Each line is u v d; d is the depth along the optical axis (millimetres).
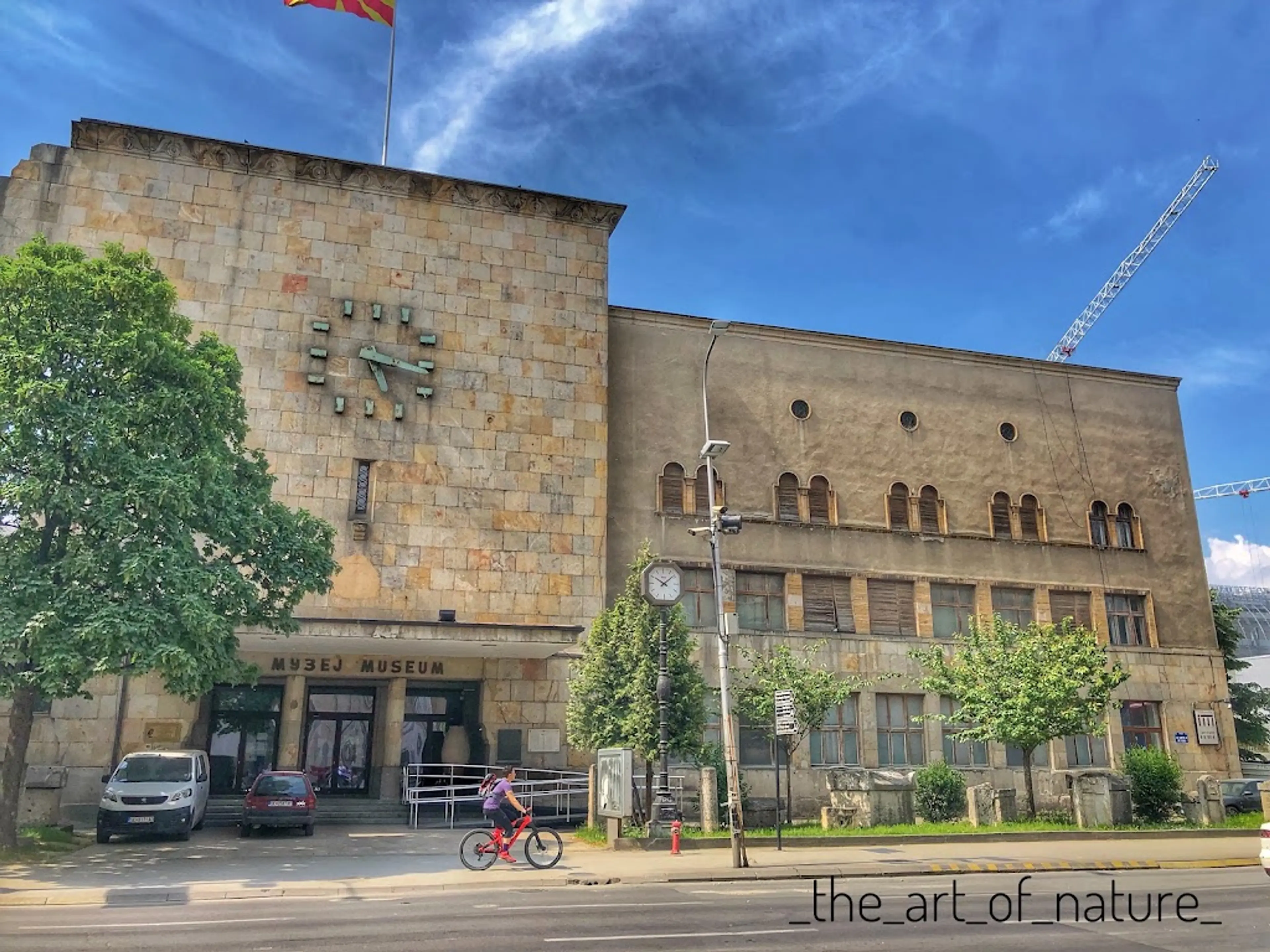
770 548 32562
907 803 26297
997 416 37062
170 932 11352
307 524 22734
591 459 31000
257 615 21188
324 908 13461
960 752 32625
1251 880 17359
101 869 17328
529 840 17969
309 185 30516
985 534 35438
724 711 19094
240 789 27578
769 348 34625
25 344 18562
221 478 20484
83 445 18344
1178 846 22750
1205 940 11164
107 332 19125
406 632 25562
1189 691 36281
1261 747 50469
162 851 20000
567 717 25781
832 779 27844
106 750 25812
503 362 30953
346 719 28969
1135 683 35594
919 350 36531
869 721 31844
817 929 11727
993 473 36344
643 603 24547
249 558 21641
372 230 30734
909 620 33688
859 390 35344
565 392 31297
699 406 33219
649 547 26812
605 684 24125
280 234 29875
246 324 28969
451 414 30078
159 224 29000
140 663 17516
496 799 17922
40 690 20953
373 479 28922
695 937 11000
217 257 29203
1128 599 37031
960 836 22906
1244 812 30453
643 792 25625
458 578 28953
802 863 18672
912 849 21500
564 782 26297
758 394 34031
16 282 18797
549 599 29562
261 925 11820
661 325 33594
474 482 29781
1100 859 19891
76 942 10609
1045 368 38281
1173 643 36875
